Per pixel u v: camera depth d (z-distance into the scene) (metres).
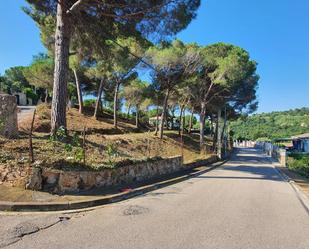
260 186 15.05
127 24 16.92
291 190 14.28
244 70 32.22
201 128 36.00
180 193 12.05
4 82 67.75
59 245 5.57
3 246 5.42
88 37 17.78
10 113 12.98
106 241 5.88
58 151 12.02
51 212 8.12
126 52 21.42
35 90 65.44
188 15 17.00
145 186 12.71
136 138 28.30
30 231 6.34
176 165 20.14
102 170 11.51
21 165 9.39
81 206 8.87
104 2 14.95
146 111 66.25
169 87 32.38
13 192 8.73
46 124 22.64
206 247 5.75
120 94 42.50
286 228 7.37
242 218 8.16
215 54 33.31
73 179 10.13
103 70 27.02
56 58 15.01
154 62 28.84
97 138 21.61
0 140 11.77
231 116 49.25
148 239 6.09
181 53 28.69
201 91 35.66
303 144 56.94
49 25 18.66
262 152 60.41
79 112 36.19
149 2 15.70
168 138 34.53
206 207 9.42
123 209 8.78
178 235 6.42
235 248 5.76
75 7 14.95
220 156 34.50
